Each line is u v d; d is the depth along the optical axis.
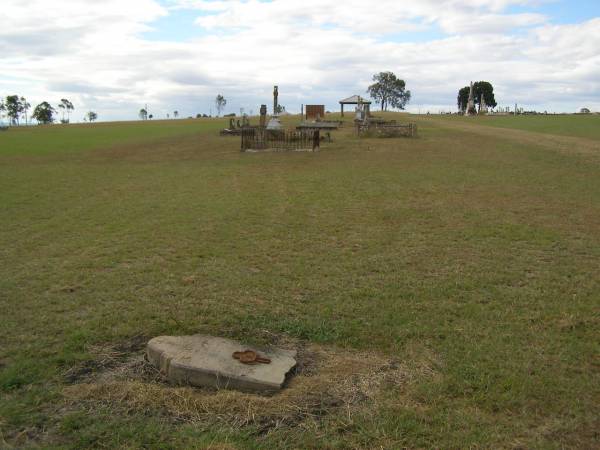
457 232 9.06
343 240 8.55
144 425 3.51
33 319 5.29
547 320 5.27
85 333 4.90
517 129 37.25
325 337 4.85
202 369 4.08
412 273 6.78
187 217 10.46
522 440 3.39
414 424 3.53
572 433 3.46
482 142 26.61
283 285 6.29
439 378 4.13
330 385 4.00
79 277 6.65
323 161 20.12
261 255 7.67
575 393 3.91
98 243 8.48
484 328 5.07
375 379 4.11
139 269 6.98
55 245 8.40
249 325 5.10
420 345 4.70
